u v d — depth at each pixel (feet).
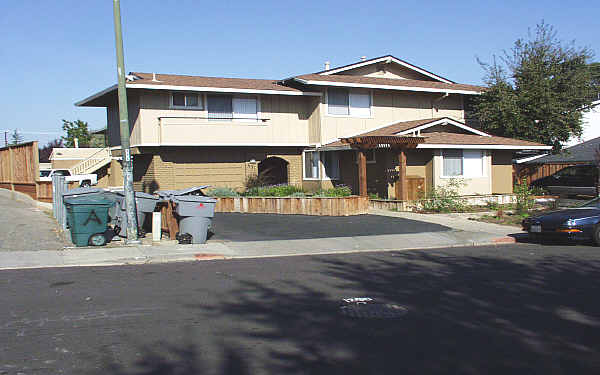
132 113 80.33
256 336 20.67
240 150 84.74
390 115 91.30
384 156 73.92
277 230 54.34
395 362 17.76
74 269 35.37
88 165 97.25
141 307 25.02
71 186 65.98
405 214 65.16
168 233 50.11
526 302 25.88
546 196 79.30
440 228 55.47
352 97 87.76
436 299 26.63
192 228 45.50
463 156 76.79
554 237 45.88
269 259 40.40
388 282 31.07
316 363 17.71
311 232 53.11
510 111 88.69
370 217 62.85
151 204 49.57
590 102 93.81
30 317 23.18
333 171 85.05
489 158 78.84
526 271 34.17
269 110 85.05
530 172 102.01
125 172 43.93
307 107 88.38
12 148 81.56
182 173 80.48
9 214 60.80
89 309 24.58
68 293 27.91
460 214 65.82
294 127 87.10
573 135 91.50
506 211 68.85
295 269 35.65
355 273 34.09
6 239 45.34
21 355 18.43
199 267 36.42
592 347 19.22
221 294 27.81
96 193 48.32
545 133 89.30
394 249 45.73
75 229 42.68
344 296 27.37
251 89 80.28
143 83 74.64
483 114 92.99
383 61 94.79
